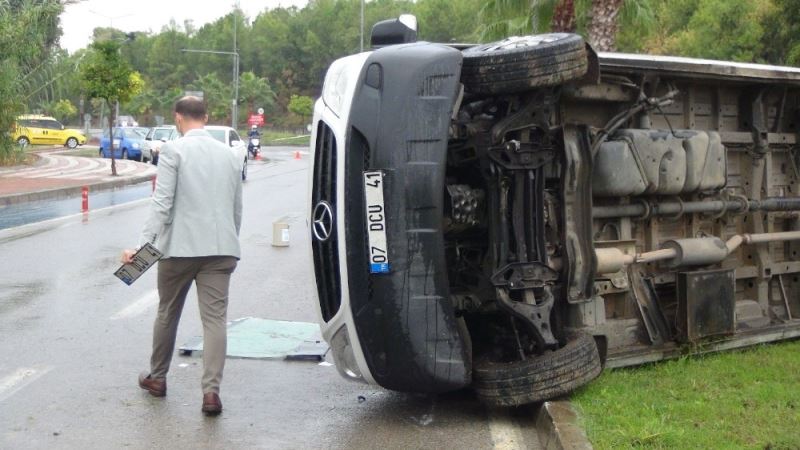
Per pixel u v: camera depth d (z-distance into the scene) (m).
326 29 100.56
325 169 6.07
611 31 16.67
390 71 5.75
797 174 8.31
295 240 15.25
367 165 5.74
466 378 5.83
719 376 6.71
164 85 108.88
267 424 6.09
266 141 75.19
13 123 29.94
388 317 5.69
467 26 81.62
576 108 6.75
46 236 15.50
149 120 96.88
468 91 5.98
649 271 7.36
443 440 5.80
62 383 6.92
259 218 18.45
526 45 5.99
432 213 5.68
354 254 5.77
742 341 7.58
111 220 17.95
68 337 8.34
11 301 9.91
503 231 6.04
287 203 21.59
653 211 7.11
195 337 8.28
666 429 5.40
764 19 32.31
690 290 7.08
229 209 6.27
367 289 5.75
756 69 7.44
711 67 7.14
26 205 21.22
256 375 7.24
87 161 38.25
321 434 5.90
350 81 5.89
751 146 7.94
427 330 5.68
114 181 27.14
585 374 6.05
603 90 6.70
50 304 9.77
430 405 6.54
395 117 5.67
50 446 5.60
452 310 5.77
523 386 5.91
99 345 8.08
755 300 8.08
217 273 6.25
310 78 100.62
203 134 6.32
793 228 8.34
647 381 6.56
